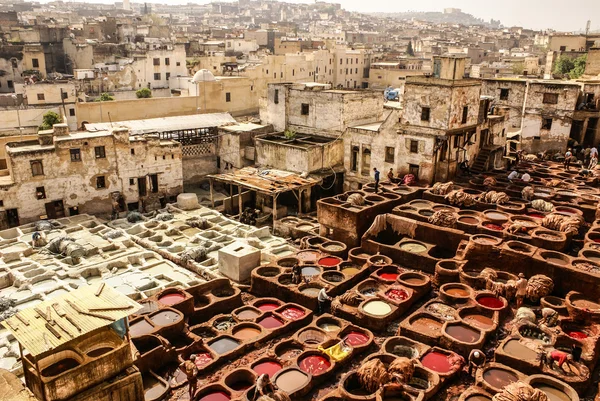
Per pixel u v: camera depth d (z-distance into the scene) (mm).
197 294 29734
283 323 26922
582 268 26750
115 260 35062
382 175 45688
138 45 95500
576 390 20734
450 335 24000
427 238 32844
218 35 149250
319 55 95750
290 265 33062
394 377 21062
